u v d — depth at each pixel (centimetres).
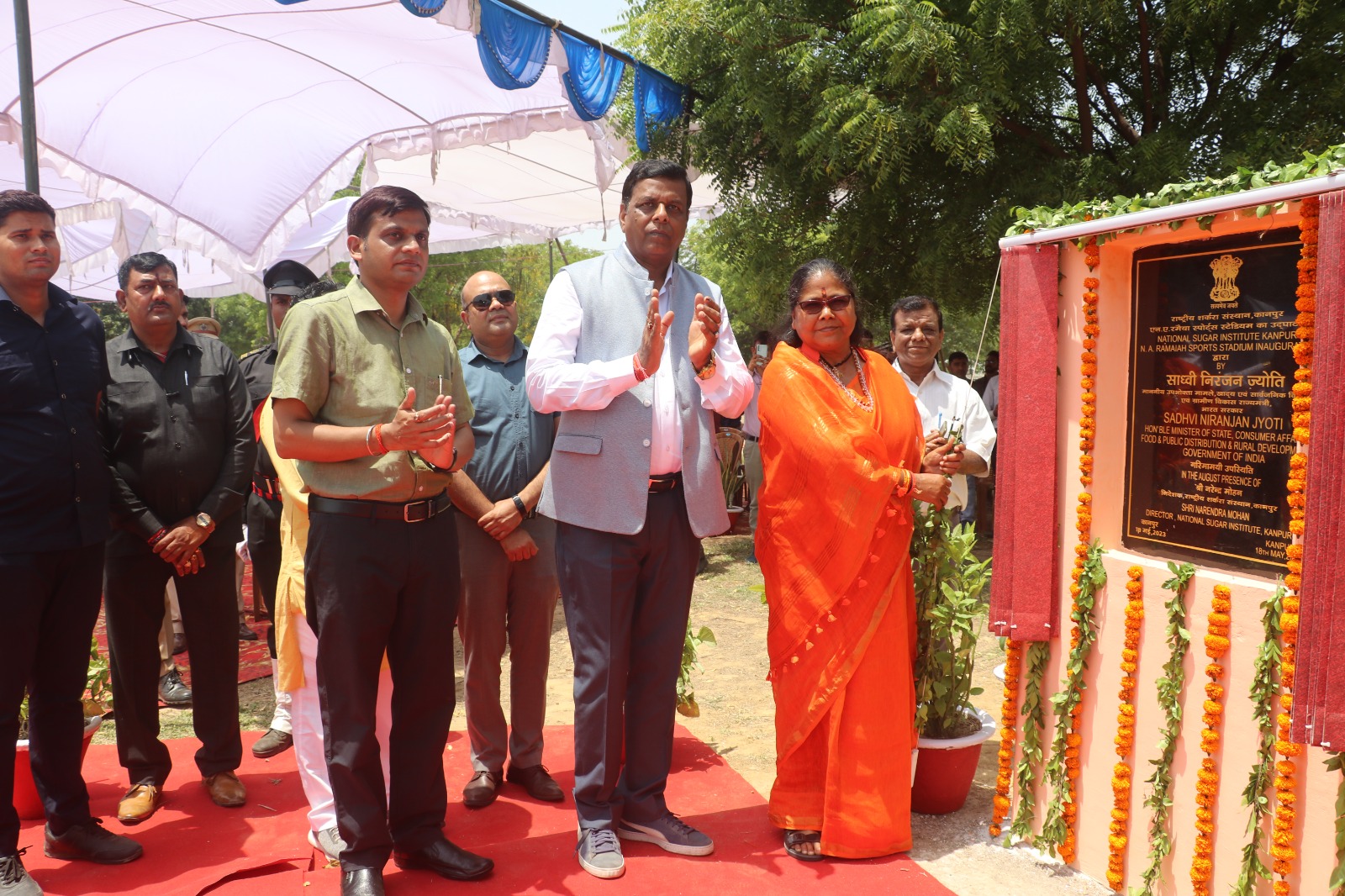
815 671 329
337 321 293
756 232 923
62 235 1209
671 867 320
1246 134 733
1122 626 304
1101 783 311
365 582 288
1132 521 307
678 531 333
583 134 895
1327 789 250
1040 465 322
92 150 655
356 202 301
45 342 320
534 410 392
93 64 601
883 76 748
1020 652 338
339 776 291
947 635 370
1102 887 310
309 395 286
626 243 342
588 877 313
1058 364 323
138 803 365
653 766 340
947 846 340
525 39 589
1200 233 276
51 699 327
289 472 332
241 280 797
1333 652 232
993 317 966
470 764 425
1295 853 257
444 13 527
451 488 367
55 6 540
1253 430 267
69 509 320
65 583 325
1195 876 278
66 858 331
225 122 661
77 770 334
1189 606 282
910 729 336
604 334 330
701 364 322
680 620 338
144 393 378
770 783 405
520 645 386
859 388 347
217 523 382
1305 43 754
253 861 326
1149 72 830
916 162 844
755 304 1020
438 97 705
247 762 432
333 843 331
